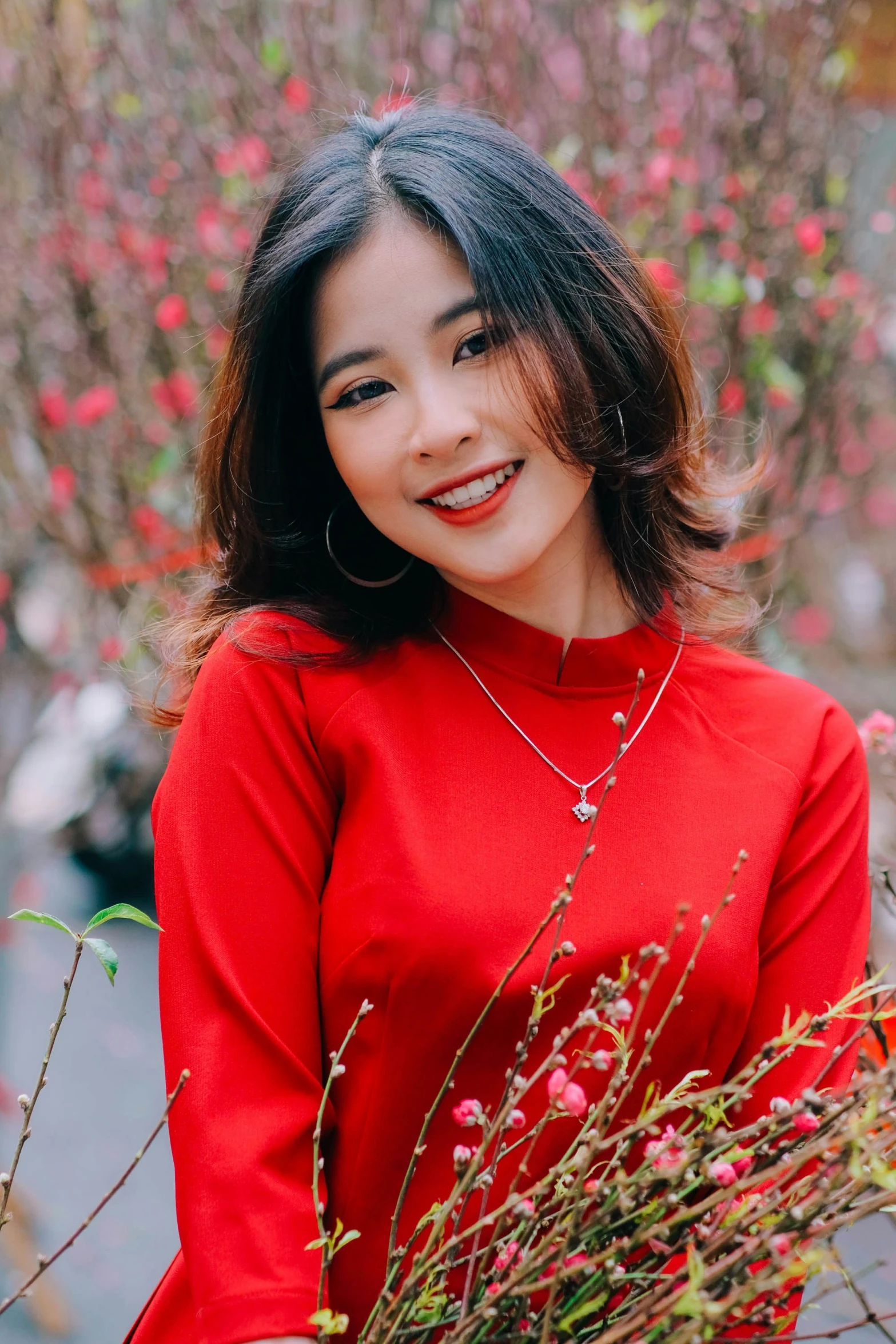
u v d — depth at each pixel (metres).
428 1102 1.15
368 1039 1.16
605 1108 0.98
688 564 1.41
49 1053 1.05
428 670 1.25
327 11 2.53
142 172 2.58
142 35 2.68
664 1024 1.14
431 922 1.13
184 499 2.44
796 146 2.42
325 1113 1.16
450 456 1.15
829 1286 1.08
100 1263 3.16
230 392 1.28
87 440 2.56
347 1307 1.17
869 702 4.16
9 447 2.66
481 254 1.12
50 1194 3.40
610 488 1.29
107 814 3.57
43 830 3.54
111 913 1.06
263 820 1.18
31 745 3.33
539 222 1.18
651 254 2.34
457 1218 0.98
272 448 1.30
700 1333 0.89
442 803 1.19
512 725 1.23
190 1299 1.19
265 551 1.33
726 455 2.37
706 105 2.42
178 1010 1.15
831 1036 1.21
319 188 1.18
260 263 1.23
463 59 2.46
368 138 1.21
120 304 2.51
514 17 2.46
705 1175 0.96
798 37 2.39
